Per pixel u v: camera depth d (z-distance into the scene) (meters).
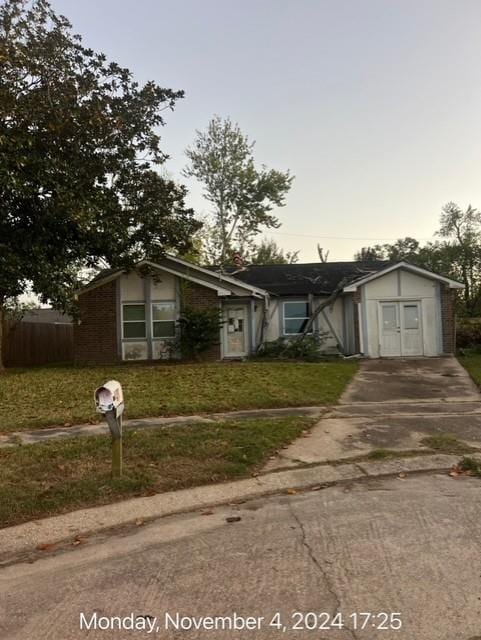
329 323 22.06
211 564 3.99
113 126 15.52
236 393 11.14
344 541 4.33
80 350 19.88
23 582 3.87
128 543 4.53
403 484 5.90
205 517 5.08
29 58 14.16
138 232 17.58
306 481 6.06
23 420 8.96
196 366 16.08
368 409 9.93
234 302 21.27
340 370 14.95
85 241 16.55
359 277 20.67
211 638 3.00
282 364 16.20
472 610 3.21
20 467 6.31
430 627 3.04
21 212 15.54
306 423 8.51
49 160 14.45
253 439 7.34
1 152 13.44
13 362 22.53
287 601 3.38
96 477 5.97
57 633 3.12
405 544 4.22
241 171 38.12
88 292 19.89
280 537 4.48
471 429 8.16
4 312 21.39
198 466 6.38
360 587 3.53
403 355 19.59
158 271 19.72
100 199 15.80
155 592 3.58
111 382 6.02
